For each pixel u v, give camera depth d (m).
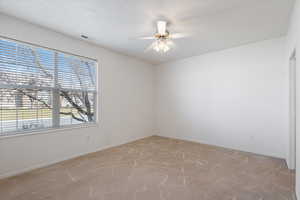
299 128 1.79
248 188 2.16
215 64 4.10
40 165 2.73
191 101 4.57
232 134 3.85
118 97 4.16
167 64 5.08
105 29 2.85
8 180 2.29
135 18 2.47
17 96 2.53
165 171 2.65
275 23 2.64
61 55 3.07
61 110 3.09
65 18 2.47
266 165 2.89
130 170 2.68
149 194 2.01
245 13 2.33
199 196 1.98
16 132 2.50
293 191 2.08
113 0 2.02
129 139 4.50
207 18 2.47
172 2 2.07
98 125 3.67
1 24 2.32
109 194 2.00
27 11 2.27
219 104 4.05
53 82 2.95
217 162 3.04
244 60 3.65
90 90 3.56
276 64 3.26
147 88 5.13
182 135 4.77
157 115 5.35
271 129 3.34
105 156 3.32
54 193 2.01
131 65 4.55
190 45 3.66
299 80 1.80
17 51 2.51
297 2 1.91
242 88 3.69
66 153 3.10
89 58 3.48
